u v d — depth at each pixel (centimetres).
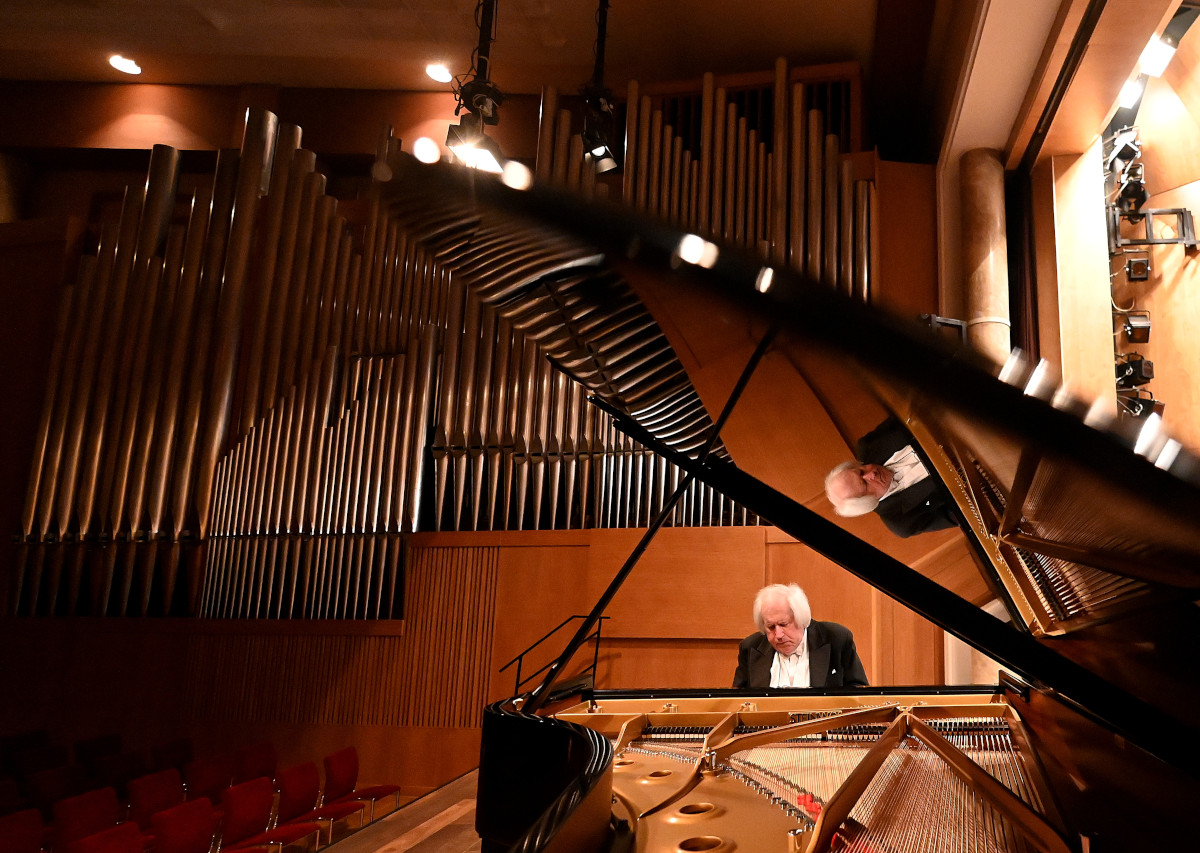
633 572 635
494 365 707
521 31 759
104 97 909
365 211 797
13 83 923
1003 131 567
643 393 152
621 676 627
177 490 743
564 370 143
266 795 481
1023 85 523
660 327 110
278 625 709
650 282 81
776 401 129
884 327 68
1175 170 518
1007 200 608
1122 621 117
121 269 809
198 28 808
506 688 657
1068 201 537
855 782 181
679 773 238
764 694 318
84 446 775
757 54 767
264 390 746
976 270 565
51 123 908
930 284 626
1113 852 122
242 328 775
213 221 805
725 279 73
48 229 845
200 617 729
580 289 99
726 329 88
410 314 735
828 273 632
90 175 945
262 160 809
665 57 784
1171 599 90
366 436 718
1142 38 437
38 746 656
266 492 727
